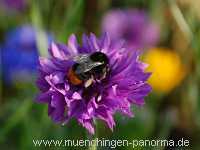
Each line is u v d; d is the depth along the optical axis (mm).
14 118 292
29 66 337
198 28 315
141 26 347
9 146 305
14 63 338
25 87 333
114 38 344
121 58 208
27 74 337
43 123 289
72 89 203
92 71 202
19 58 337
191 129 334
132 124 312
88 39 215
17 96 339
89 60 202
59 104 200
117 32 346
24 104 295
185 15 321
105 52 213
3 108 326
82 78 201
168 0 309
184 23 298
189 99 336
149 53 344
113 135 309
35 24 297
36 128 290
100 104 200
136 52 207
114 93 199
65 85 201
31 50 340
